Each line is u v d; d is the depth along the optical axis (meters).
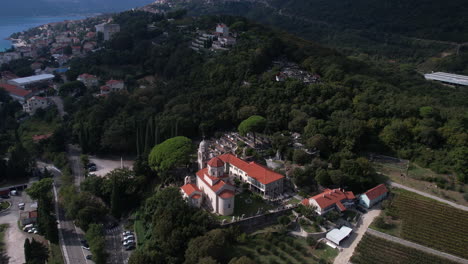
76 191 171.38
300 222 133.25
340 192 144.62
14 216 163.62
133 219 154.12
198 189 140.88
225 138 197.75
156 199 142.62
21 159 192.25
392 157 174.75
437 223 133.62
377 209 144.75
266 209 138.38
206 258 105.69
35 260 124.19
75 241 144.75
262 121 184.25
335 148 172.75
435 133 172.00
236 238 122.69
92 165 197.62
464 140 164.50
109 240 142.62
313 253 121.75
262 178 145.50
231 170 160.38
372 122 183.25
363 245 124.50
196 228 122.94
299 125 184.75
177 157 159.25
